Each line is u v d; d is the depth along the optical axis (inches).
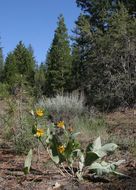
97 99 594.2
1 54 2055.9
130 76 574.9
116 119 454.3
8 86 657.0
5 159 229.9
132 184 173.2
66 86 968.3
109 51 614.9
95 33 741.9
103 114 502.9
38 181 181.8
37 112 222.1
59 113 453.4
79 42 765.9
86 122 393.1
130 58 593.6
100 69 617.6
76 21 845.8
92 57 650.8
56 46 1385.3
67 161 187.3
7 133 282.2
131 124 403.5
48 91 1229.1
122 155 233.0
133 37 620.1
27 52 1771.7
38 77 1337.4
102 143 270.1
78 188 169.9
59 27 1411.2
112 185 172.7
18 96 339.3
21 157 236.1
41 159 223.6
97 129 350.9
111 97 574.2
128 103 568.7
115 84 577.0
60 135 250.2
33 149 246.5
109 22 725.3
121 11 713.0
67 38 1407.5
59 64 1320.1
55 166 204.5
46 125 269.9
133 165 207.3
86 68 669.9
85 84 646.5
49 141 189.3
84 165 184.9
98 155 181.3
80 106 483.5
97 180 181.2
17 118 283.4
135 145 256.4
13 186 174.6
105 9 864.3
